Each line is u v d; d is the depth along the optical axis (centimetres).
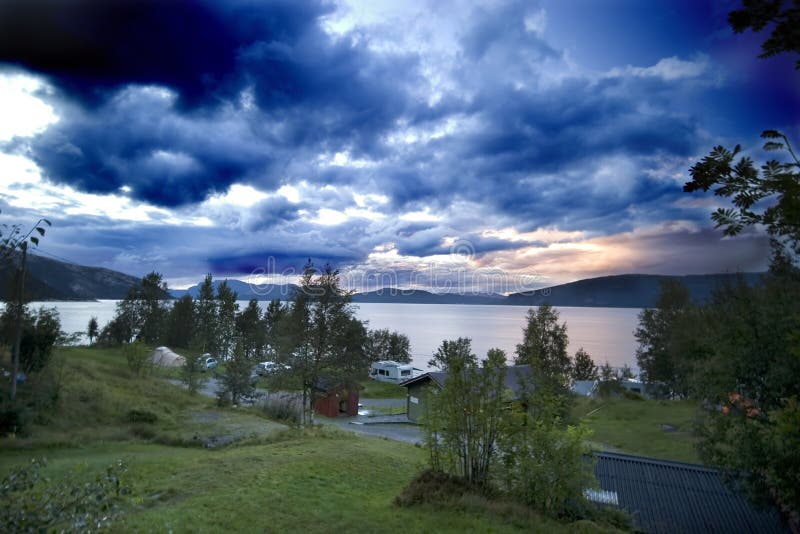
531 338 3212
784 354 902
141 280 7019
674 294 4547
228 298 7300
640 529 1070
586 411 3472
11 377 2016
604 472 1346
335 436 1903
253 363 3416
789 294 961
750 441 876
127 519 727
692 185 263
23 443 1530
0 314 2242
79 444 1611
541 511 872
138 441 1752
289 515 806
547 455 900
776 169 238
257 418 2484
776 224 253
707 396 1063
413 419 3425
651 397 5272
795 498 815
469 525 764
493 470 924
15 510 338
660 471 1346
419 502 881
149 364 3866
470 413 932
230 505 841
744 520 1157
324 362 3052
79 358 3744
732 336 1016
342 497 939
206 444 1688
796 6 222
